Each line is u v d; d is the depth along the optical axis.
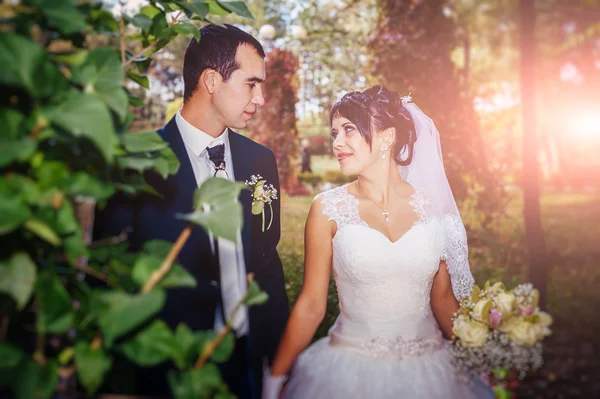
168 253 1.27
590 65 15.02
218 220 1.17
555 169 15.66
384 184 2.23
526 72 4.56
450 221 2.24
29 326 1.13
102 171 1.15
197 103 2.44
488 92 8.38
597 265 6.44
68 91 1.01
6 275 0.97
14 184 0.97
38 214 0.97
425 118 2.31
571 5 13.37
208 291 2.25
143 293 1.05
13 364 0.96
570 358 4.08
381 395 1.98
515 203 9.95
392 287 2.11
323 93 6.80
